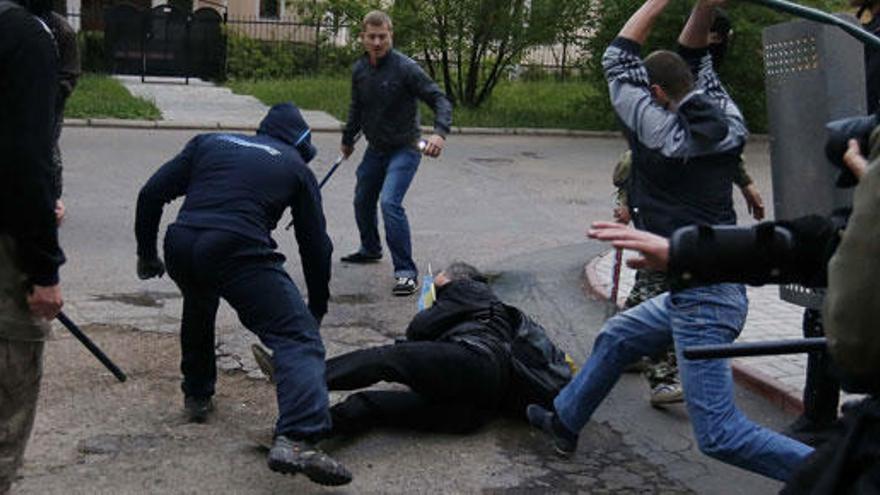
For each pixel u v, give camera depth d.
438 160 14.92
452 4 18.91
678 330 4.34
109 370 5.38
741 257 2.68
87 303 7.31
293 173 4.81
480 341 5.24
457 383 5.16
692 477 4.91
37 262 3.35
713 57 5.11
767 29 4.66
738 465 4.26
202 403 5.27
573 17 19.08
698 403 4.28
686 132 4.39
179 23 23.22
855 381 2.29
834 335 2.24
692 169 4.44
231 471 4.75
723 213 4.50
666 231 4.46
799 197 4.49
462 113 18.97
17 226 3.29
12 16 3.22
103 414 5.32
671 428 5.49
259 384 5.85
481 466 4.93
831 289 2.26
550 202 12.34
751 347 2.81
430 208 11.66
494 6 18.95
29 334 3.47
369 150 8.44
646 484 4.82
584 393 4.86
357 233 10.15
